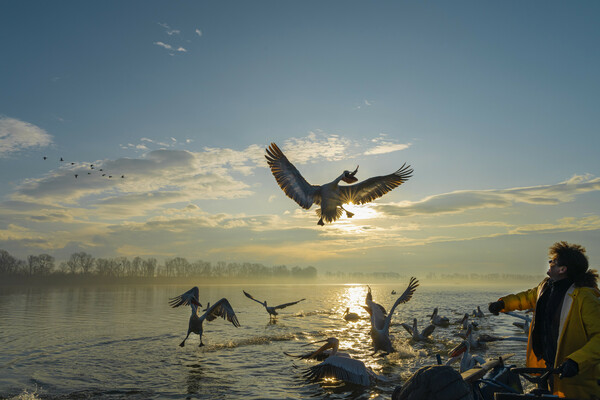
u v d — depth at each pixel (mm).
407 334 21703
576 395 4449
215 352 16484
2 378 12156
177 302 17781
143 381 11828
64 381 11812
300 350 16891
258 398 10102
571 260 4652
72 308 41344
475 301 61688
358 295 90062
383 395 10281
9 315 32906
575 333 4508
